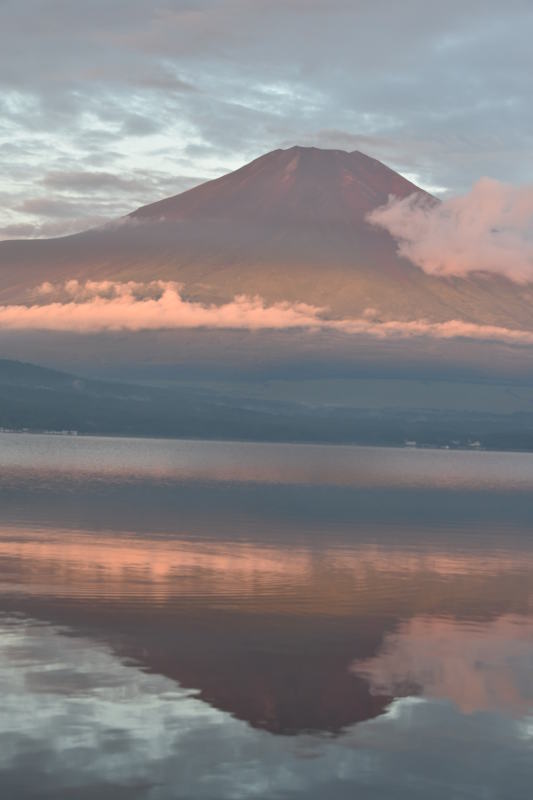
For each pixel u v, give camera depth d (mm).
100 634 21906
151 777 13484
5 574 30359
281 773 13805
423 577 33281
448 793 13289
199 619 24250
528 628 24469
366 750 14852
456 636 23188
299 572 33562
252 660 20094
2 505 59250
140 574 31500
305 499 78000
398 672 19453
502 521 60969
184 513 58750
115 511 58062
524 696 17906
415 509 70000
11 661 19125
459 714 16750
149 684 17891
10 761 13844
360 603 27516
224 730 15523
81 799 12680
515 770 14188
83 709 16234
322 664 19953
